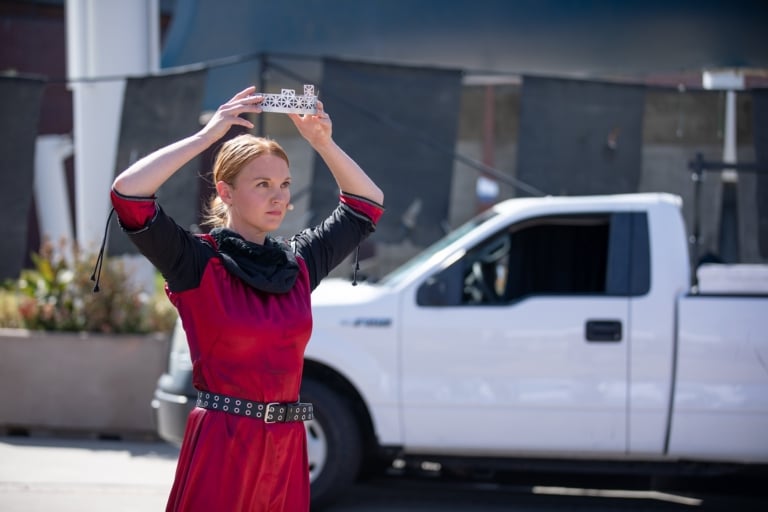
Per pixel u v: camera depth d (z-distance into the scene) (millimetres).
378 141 11445
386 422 8164
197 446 3896
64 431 11773
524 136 11289
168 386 8641
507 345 8016
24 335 11695
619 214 8258
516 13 14992
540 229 8836
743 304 7859
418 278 8297
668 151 11430
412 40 15398
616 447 7902
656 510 8789
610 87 11281
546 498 9336
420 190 11445
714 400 7781
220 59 15531
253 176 4020
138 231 3701
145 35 13664
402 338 8164
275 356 3936
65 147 23125
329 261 4422
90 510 8133
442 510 8688
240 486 3871
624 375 7883
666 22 14547
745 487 9523
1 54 27453
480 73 11453
